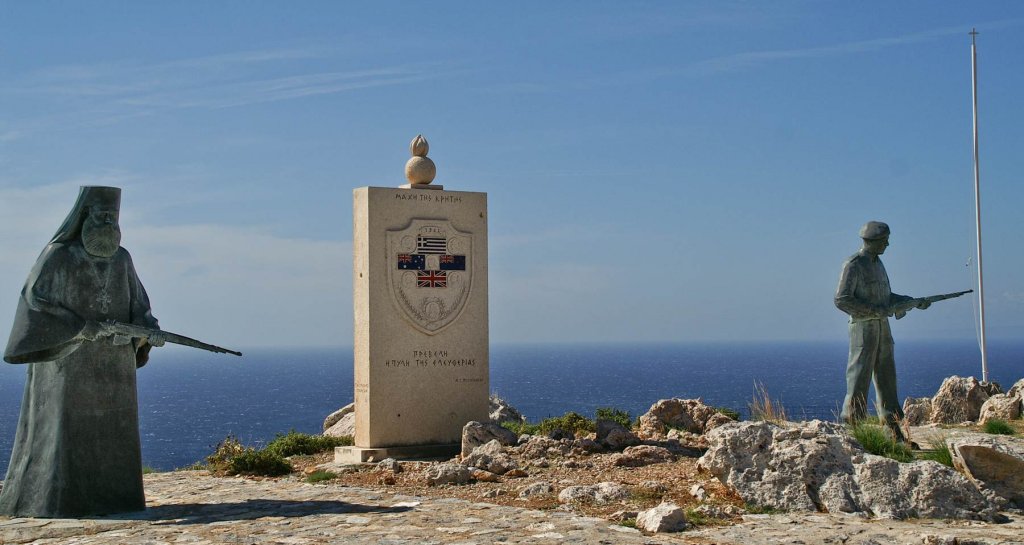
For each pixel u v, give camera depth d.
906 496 11.98
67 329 12.51
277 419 93.94
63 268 12.69
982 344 27.86
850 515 11.80
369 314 17.69
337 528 11.41
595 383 141.62
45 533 11.65
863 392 17.38
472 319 18.58
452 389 18.31
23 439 13.03
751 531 10.95
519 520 11.59
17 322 12.51
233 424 87.56
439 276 18.31
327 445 19.31
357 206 18.08
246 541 10.86
